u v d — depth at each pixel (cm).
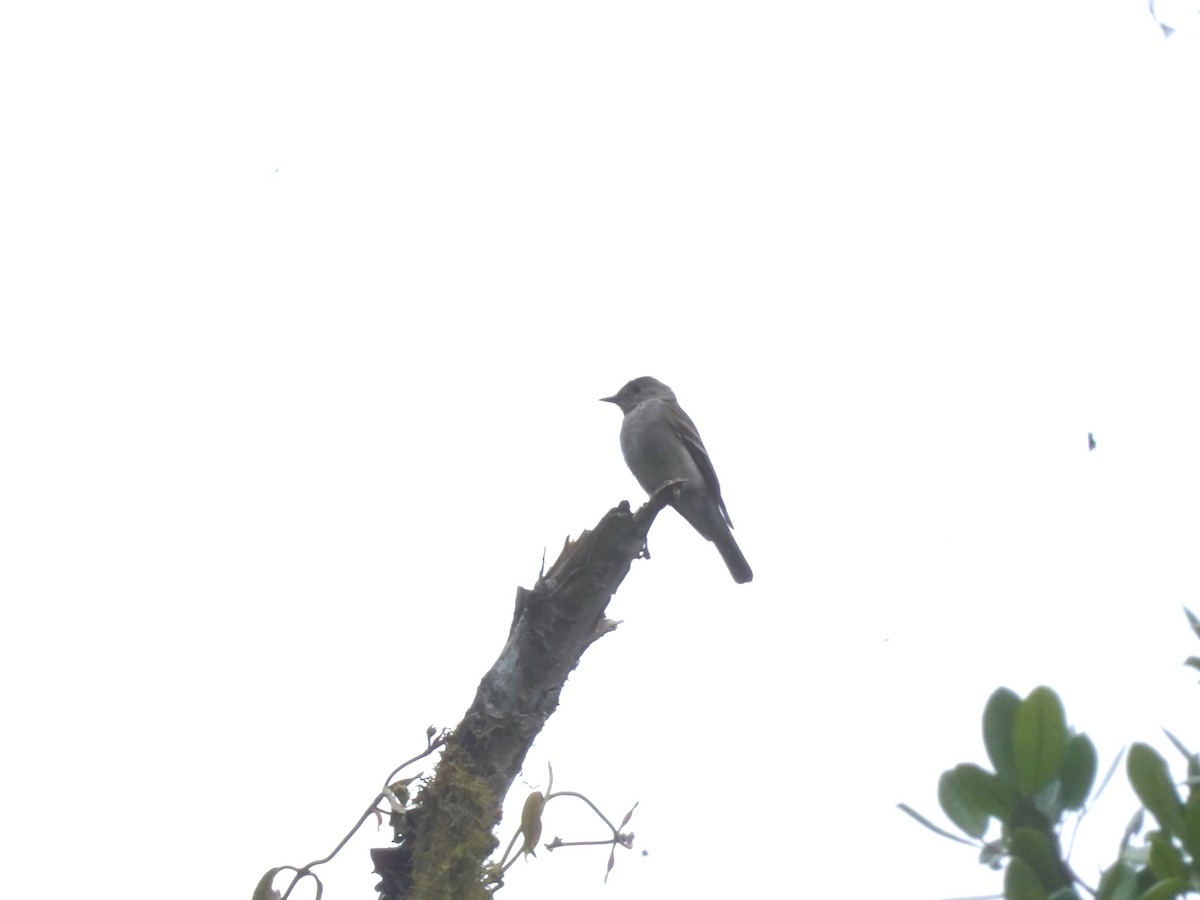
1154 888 490
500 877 900
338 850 911
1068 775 557
